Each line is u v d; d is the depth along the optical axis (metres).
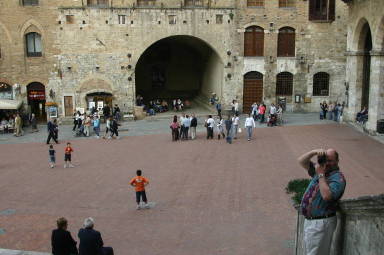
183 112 42.72
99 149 28.09
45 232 14.95
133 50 39.47
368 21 28.64
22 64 38.88
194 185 19.73
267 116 39.19
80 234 9.74
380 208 5.00
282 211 16.06
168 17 39.25
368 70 32.62
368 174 19.59
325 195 5.99
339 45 40.53
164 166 23.27
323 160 6.29
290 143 27.36
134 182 16.78
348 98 33.72
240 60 40.38
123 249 13.40
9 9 37.91
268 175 20.81
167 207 17.06
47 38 38.62
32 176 22.22
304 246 7.13
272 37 40.16
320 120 36.44
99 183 20.64
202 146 27.80
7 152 28.06
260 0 39.69
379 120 27.97
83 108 39.53
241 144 27.92
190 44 47.28
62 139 31.97
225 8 39.34
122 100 40.16
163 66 50.31
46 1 38.06
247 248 13.07
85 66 39.34
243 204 17.00
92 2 38.81
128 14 38.84
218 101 41.78
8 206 17.75
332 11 39.91
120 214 16.48
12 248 13.73
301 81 41.06
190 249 13.19
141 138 31.28
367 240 5.39
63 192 19.44
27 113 39.06
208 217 15.80
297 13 39.81
